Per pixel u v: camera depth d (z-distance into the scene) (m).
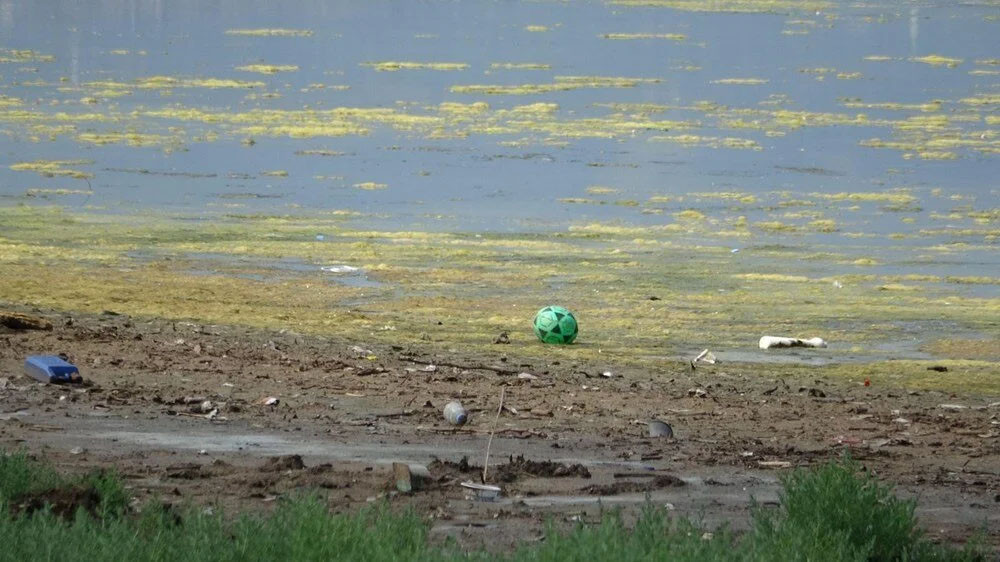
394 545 29.25
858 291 110.81
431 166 176.12
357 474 42.00
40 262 109.38
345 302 98.62
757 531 31.34
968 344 90.81
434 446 49.03
